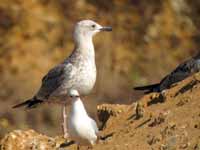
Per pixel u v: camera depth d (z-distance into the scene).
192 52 26.98
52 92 15.97
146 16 27.25
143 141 12.41
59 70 15.82
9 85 23.81
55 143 14.24
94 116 22.72
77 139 12.98
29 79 24.17
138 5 27.39
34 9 26.09
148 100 14.11
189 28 27.55
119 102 23.81
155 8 27.48
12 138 14.38
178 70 15.66
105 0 27.14
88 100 23.12
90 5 26.84
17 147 14.29
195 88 13.60
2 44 25.11
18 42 25.25
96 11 26.80
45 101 16.33
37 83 24.12
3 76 24.09
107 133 13.62
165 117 12.87
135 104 14.41
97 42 25.59
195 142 11.76
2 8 25.86
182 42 27.08
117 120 14.06
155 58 26.17
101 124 14.70
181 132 12.15
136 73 25.27
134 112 14.07
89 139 12.89
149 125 12.99
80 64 15.68
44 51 25.22
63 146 14.03
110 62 25.22
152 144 12.20
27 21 25.78
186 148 11.72
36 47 25.23
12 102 23.28
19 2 26.12
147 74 25.52
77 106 12.88
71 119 12.89
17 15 25.84
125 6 27.25
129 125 13.48
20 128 22.23
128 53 25.86
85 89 15.82
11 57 24.83
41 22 25.86
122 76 24.92
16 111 22.64
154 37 26.81
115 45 25.91
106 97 23.67
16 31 25.52
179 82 14.23
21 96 23.59
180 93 13.77
